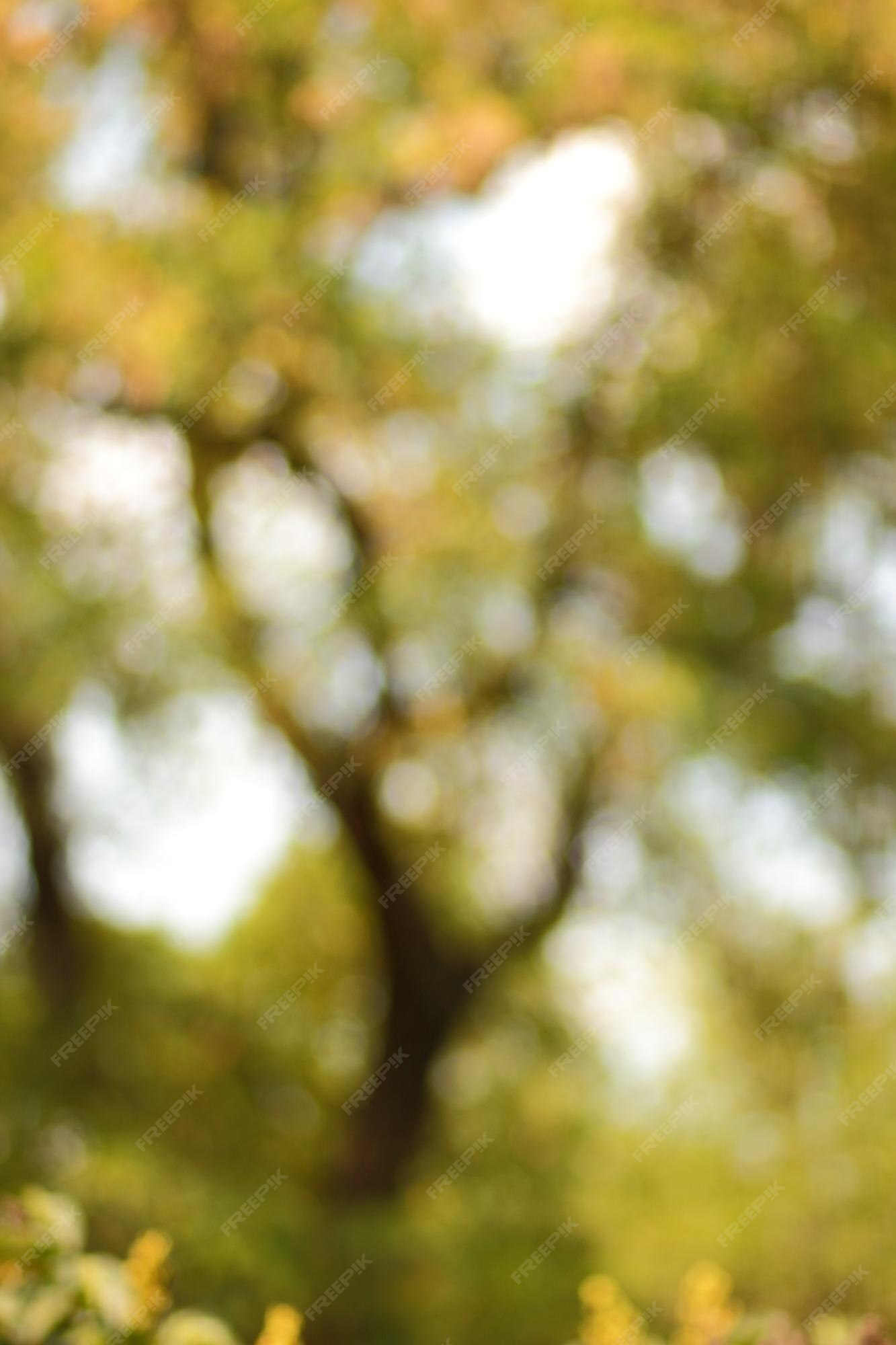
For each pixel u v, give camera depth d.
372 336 11.77
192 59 10.91
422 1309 15.36
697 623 14.00
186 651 13.85
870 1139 18.88
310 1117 18.56
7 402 11.93
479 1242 15.94
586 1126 20.14
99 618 13.75
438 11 10.70
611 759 14.70
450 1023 16.33
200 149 11.61
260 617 13.89
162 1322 4.30
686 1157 20.39
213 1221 14.65
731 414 12.59
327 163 11.36
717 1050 20.19
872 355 11.74
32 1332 4.02
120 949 18.30
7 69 10.94
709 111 10.49
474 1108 19.31
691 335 12.41
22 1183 15.41
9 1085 16.67
